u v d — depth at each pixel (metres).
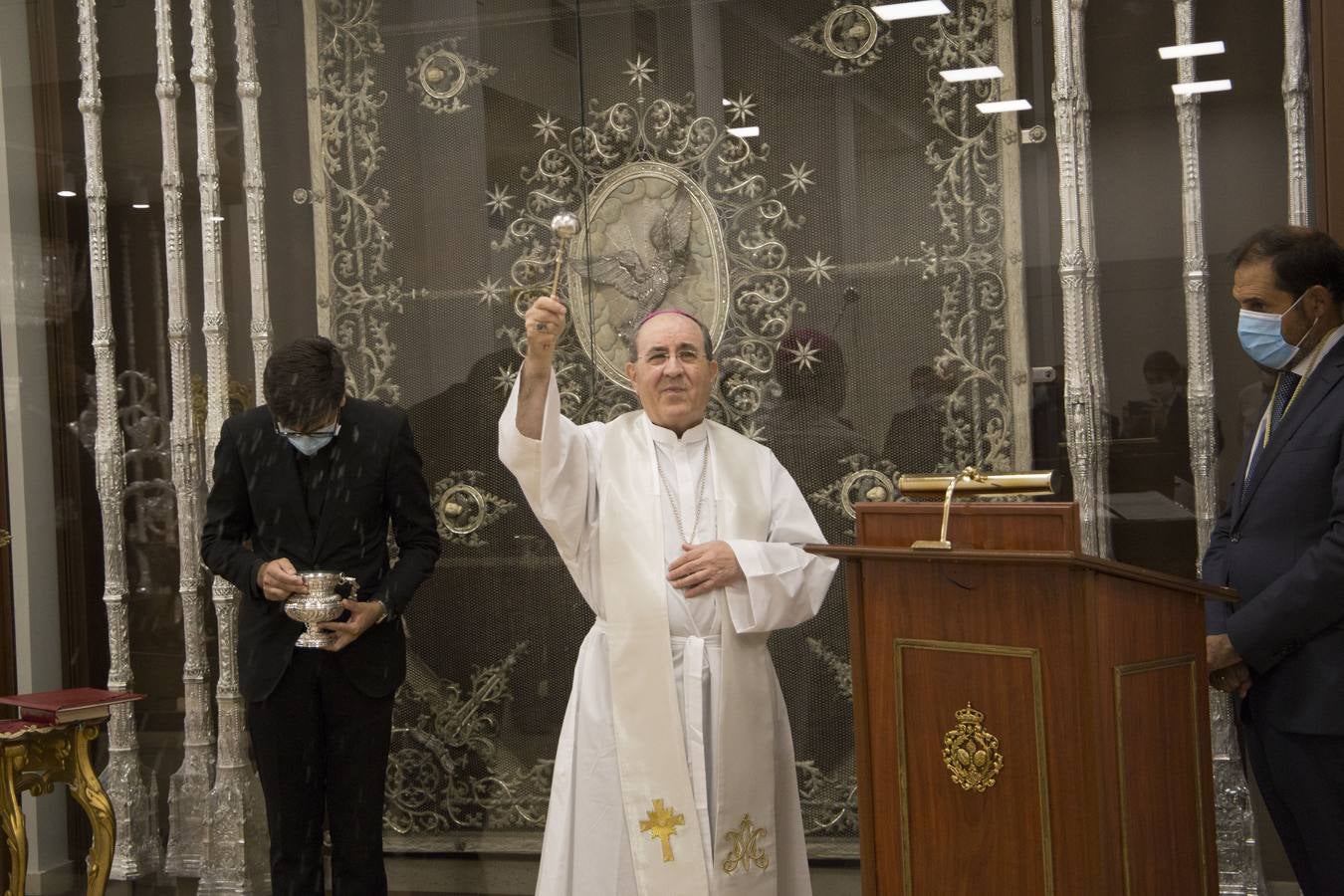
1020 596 2.15
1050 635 2.13
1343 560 2.41
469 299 3.88
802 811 3.62
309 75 3.96
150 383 4.09
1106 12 3.35
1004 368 3.47
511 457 2.91
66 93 4.15
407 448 3.47
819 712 3.62
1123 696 2.18
